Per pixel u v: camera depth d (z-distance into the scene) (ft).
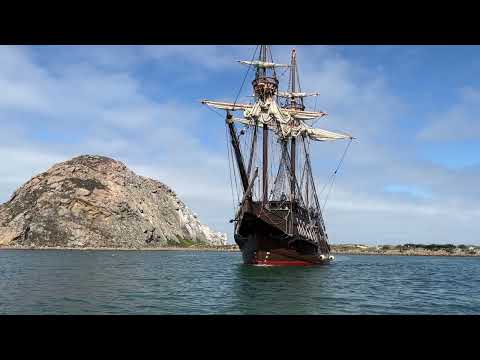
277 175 293.64
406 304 113.70
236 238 258.78
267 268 221.46
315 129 327.47
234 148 210.79
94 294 119.85
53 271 212.02
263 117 250.98
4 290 125.90
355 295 128.26
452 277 227.61
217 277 181.37
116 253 588.09
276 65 257.34
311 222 283.79
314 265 267.80
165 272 214.28
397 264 395.75
